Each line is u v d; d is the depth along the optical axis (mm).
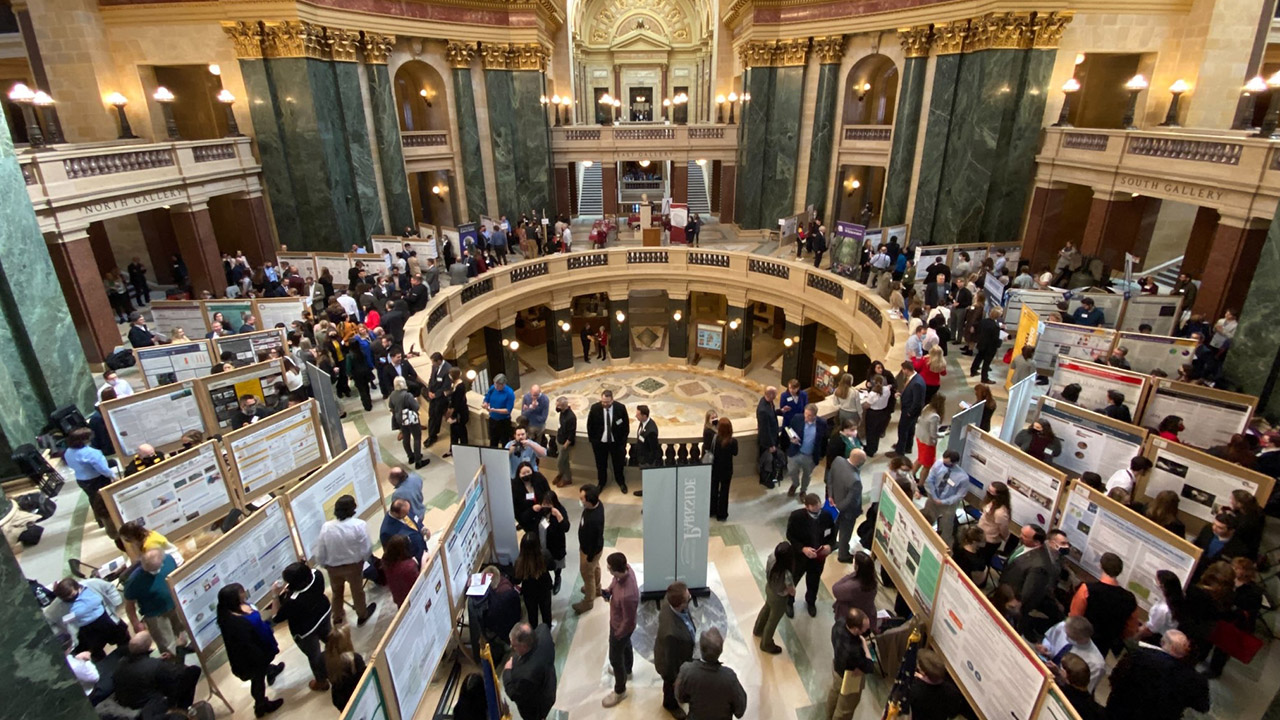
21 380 9664
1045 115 17391
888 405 8641
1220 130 15320
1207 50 16484
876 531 6258
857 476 6562
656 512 6078
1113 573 4945
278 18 16438
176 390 8523
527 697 4453
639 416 7867
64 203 11766
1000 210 18000
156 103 17766
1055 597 5637
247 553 5730
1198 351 9531
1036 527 5199
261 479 7559
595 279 21047
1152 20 16875
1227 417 7559
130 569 5508
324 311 13352
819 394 17875
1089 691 4359
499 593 5355
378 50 19172
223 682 5543
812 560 5961
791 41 21906
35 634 2506
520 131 23016
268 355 10562
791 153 23031
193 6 16469
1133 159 14430
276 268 15680
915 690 4270
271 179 17828
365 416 10742
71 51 16484
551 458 8828
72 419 9875
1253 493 5863
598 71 38781
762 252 21797
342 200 18594
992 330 10852
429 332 14859
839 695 4934
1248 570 5023
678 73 38781
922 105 19359
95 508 7113
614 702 5359
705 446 7918
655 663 5090
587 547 6031
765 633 5785
